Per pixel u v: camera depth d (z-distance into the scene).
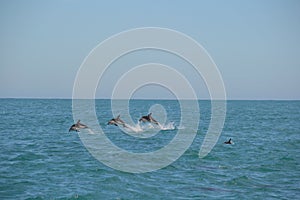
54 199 20.34
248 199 20.67
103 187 22.64
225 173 26.36
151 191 22.03
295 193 21.88
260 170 27.42
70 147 36.28
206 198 20.80
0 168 26.83
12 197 20.47
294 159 31.66
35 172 25.84
